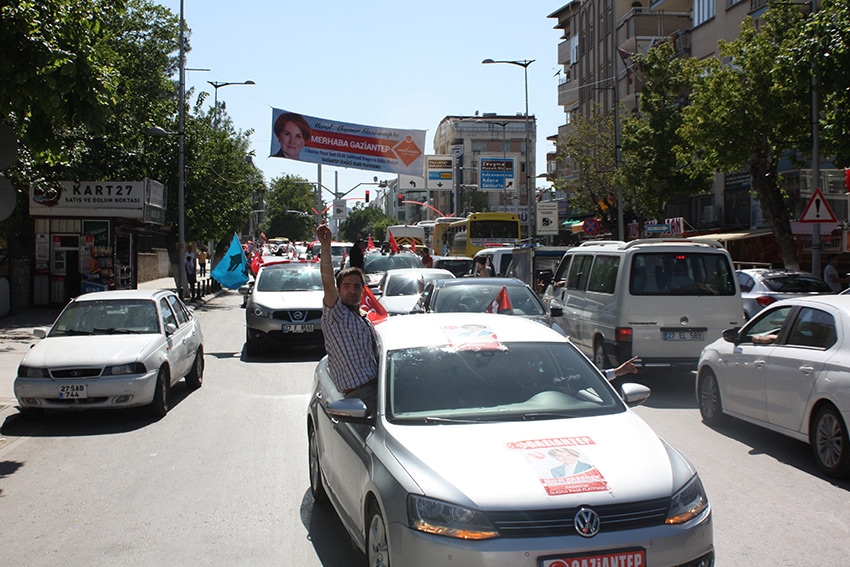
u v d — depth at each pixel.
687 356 11.21
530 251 19.69
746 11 31.39
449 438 4.36
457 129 93.00
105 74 9.16
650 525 3.81
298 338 15.37
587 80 53.66
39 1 8.39
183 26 29.00
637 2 48.34
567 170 54.25
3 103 8.50
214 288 38.62
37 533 5.86
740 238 27.66
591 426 4.53
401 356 5.21
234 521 6.03
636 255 11.37
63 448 8.56
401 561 3.85
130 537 5.72
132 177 28.17
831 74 15.38
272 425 9.53
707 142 20.33
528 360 5.26
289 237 108.88
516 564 3.63
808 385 7.13
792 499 6.30
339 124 27.89
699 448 8.02
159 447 8.51
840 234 26.17
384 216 119.31
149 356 9.83
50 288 24.42
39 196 23.55
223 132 35.38
